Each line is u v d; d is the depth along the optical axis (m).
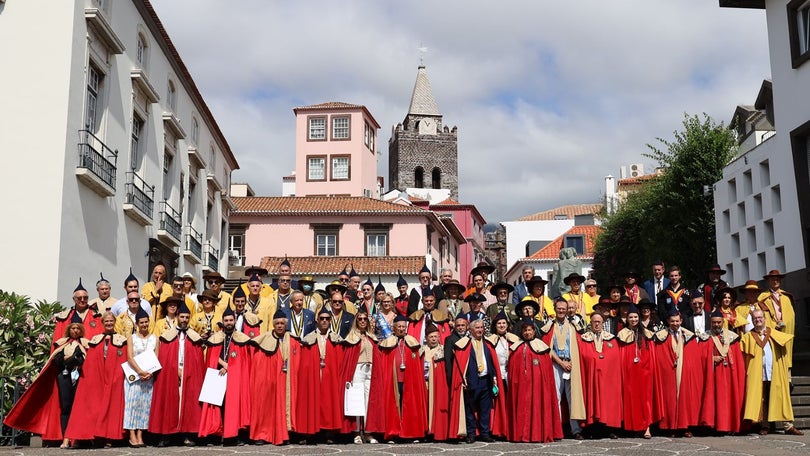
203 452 9.42
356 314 11.40
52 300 13.98
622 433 11.64
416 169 86.31
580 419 11.00
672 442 10.42
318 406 10.52
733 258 21.47
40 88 14.57
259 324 11.16
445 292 13.02
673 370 11.29
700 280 27.20
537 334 11.27
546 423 10.56
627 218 32.84
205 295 11.69
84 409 10.03
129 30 18.36
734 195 21.72
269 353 10.55
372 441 10.66
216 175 30.27
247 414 10.41
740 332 11.81
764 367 11.59
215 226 29.98
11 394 11.05
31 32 14.73
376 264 37.84
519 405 10.60
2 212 14.20
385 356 10.83
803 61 17.83
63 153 14.40
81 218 15.28
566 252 16.14
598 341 11.30
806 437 11.08
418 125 87.38
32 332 11.82
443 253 46.44
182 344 10.44
